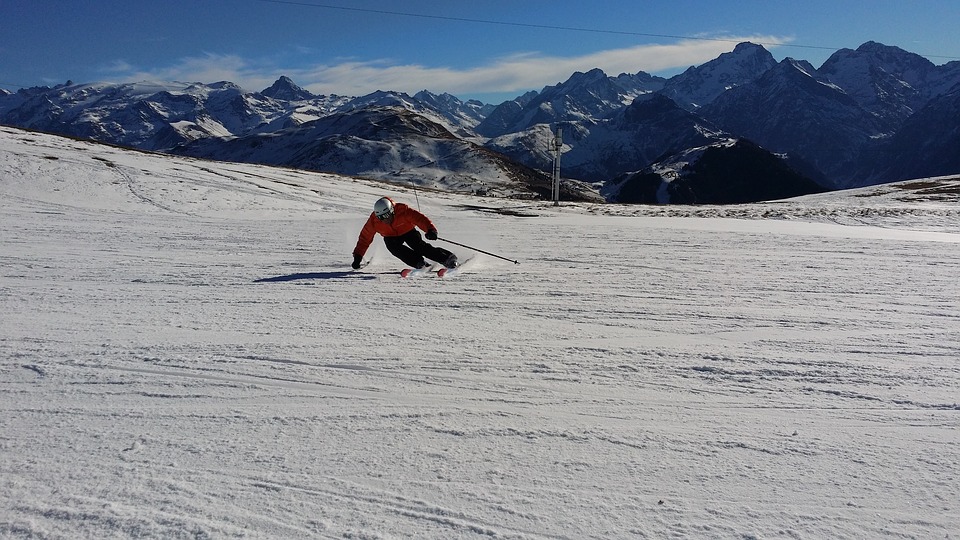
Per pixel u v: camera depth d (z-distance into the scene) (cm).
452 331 512
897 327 515
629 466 280
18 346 474
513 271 834
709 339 485
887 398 356
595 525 236
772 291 680
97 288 727
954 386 373
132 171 3070
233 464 283
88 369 418
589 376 399
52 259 974
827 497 253
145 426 326
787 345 465
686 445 301
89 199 2428
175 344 477
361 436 312
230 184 3041
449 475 273
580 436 311
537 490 260
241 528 235
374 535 231
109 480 269
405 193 3725
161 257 1004
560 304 617
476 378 396
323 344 475
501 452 294
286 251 1085
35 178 2661
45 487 263
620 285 723
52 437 312
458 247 1138
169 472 276
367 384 387
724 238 1266
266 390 378
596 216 2280
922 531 230
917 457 286
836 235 1327
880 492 256
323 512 245
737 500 252
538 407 349
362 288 713
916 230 1578
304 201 2756
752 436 310
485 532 232
